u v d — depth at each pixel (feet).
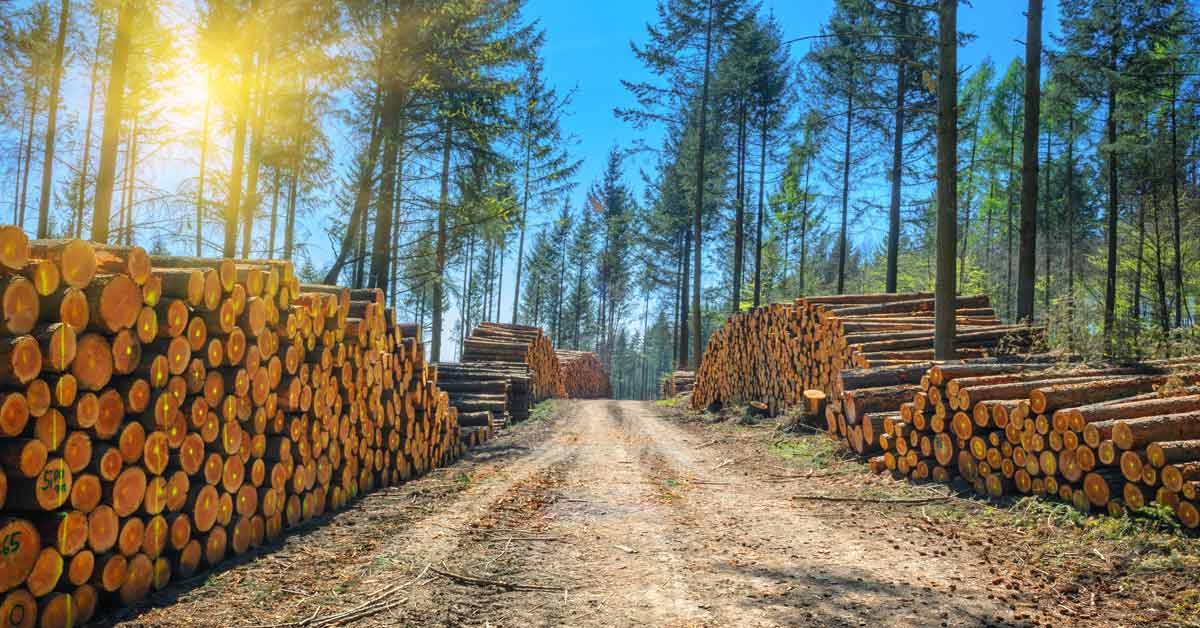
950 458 23.73
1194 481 15.61
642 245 139.74
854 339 40.09
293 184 55.16
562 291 199.52
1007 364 26.68
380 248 47.88
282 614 11.83
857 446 30.04
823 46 62.59
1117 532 16.38
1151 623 11.64
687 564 15.39
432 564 15.08
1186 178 67.56
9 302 9.46
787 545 17.12
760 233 100.22
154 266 15.76
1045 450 19.89
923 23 73.05
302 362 18.42
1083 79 60.70
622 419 59.93
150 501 12.30
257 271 16.19
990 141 102.83
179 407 13.15
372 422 23.98
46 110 57.21
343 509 20.86
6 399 9.27
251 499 15.87
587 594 13.32
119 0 33.91
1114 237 67.00
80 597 10.77
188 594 12.57
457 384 50.49
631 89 83.35
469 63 49.19
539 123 86.22
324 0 42.88
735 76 87.15
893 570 14.88
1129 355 29.19
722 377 66.28
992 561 15.48
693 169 100.22
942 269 33.78
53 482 10.09
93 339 10.80
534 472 29.19
